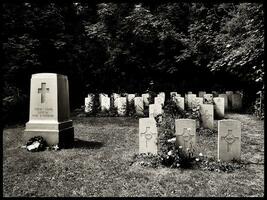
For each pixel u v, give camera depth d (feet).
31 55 52.75
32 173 20.70
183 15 74.74
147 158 24.16
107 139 32.40
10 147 28.50
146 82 73.26
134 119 49.34
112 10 68.90
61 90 29.78
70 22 71.05
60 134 28.27
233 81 71.05
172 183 18.75
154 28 70.13
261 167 22.04
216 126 40.75
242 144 29.37
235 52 47.44
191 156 23.20
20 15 55.06
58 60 62.90
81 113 55.93
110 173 20.66
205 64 68.33
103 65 71.51
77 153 26.03
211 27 67.77
